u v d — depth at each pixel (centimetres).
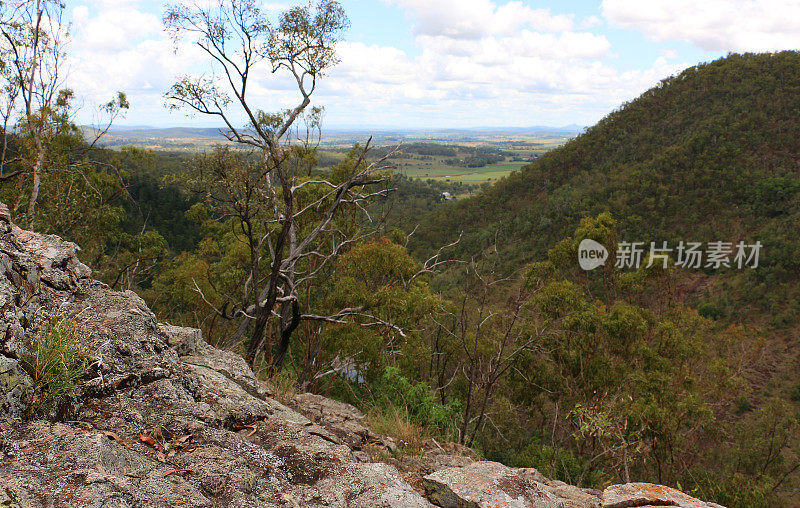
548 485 455
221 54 950
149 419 260
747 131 9588
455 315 1451
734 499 1389
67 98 1425
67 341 260
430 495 286
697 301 6812
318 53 1054
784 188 7831
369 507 223
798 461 2186
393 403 833
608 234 3066
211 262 1884
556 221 8612
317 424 427
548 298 1912
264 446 282
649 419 1394
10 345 236
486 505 258
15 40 1238
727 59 12600
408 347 1319
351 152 1580
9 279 298
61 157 1502
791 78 10350
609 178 10019
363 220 1859
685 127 10806
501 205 10938
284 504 213
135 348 312
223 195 995
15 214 1115
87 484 171
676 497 287
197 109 973
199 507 187
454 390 1617
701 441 1927
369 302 1366
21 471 174
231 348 1070
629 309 2117
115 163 1836
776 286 6378
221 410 306
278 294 1148
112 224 1762
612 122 12469
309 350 1541
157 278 1780
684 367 2062
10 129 1280
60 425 216
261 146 1016
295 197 1408
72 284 364
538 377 2053
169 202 5703
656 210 8569
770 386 4894
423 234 7862
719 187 8581
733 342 2869
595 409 1202
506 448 1598
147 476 201
